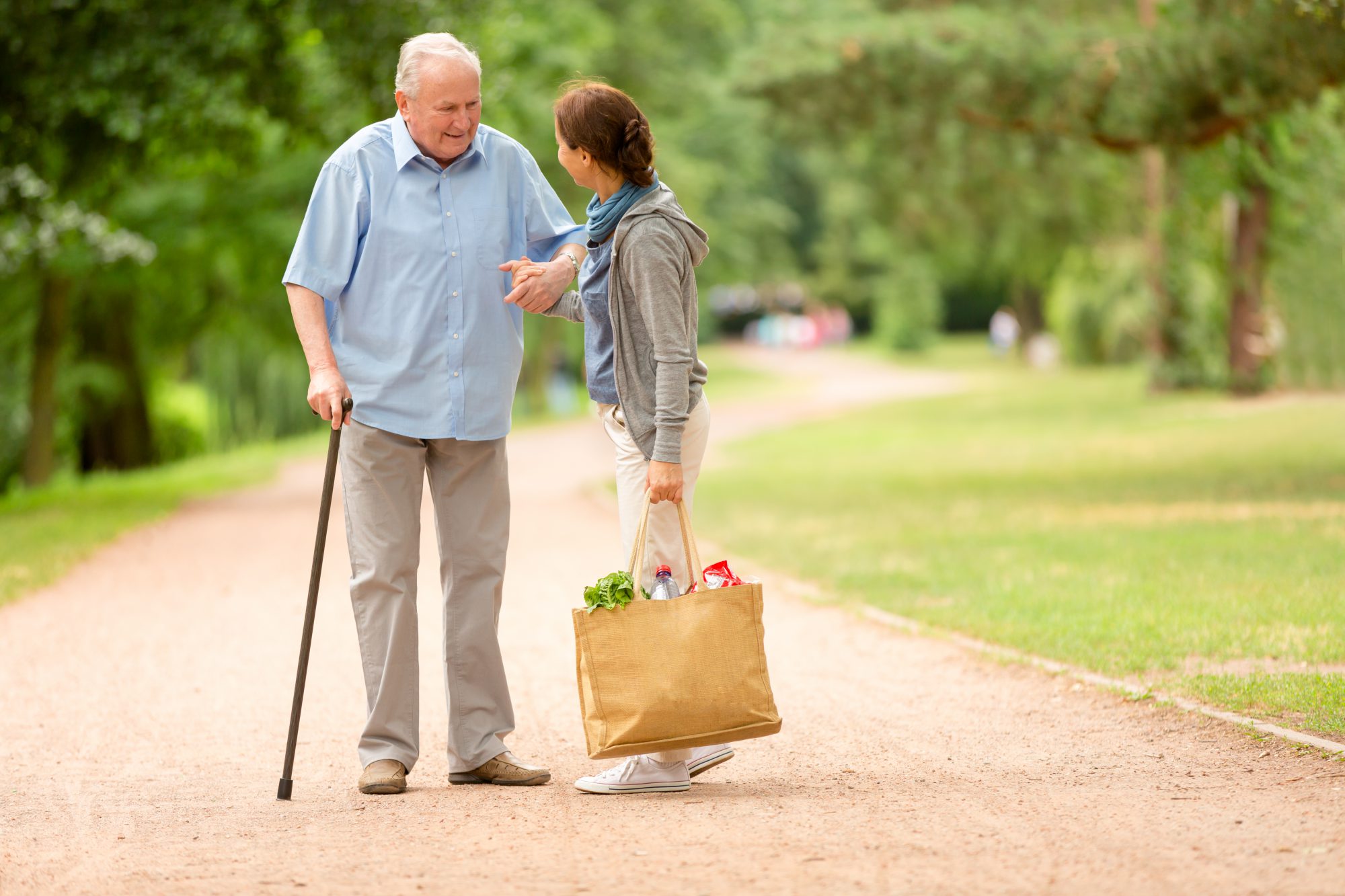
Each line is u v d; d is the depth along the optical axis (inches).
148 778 305.1
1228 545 594.6
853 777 287.1
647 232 263.4
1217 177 1195.9
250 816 268.7
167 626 520.1
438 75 278.7
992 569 573.6
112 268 1227.2
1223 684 345.7
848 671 412.2
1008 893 204.5
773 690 389.1
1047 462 1151.6
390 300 288.2
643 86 2201.0
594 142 263.4
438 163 292.0
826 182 3973.9
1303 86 737.0
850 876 213.8
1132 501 812.6
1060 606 473.7
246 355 2074.3
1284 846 223.6
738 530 782.5
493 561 295.7
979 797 264.7
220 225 1167.0
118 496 1141.7
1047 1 1283.2
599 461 1446.9
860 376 3378.4
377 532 288.5
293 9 916.0
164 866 233.0
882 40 1001.5
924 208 2123.5
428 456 297.3
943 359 4001.0
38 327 1344.7
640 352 271.1
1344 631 407.8
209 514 980.6
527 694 391.2
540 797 275.7
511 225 300.4
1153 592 488.1
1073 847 227.3
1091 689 361.7
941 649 433.4
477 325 291.0
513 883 215.2
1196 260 1770.4
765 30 1147.3
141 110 893.2
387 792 283.0
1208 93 795.4
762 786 281.1
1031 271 2861.7
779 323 4753.9
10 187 1000.2
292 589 617.3
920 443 1486.2
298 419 2204.7
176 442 2034.9
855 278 4411.9
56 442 1747.0
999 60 911.0
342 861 231.9
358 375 288.2
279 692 403.2
